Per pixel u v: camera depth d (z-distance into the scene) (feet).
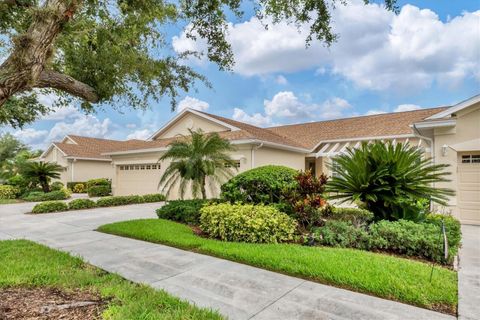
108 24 17.12
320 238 20.40
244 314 11.05
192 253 18.99
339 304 11.85
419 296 12.10
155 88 20.63
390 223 20.31
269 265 16.08
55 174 62.49
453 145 31.50
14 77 9.60
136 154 60.44
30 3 13.50
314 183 23.25
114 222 30.55
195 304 11.69
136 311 10.50
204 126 55.98
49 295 12.02
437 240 17.26
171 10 17.17
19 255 17.69
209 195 45.47
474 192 31.01
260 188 27.14
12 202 53.98
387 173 20.93
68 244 21.47
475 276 14.69
